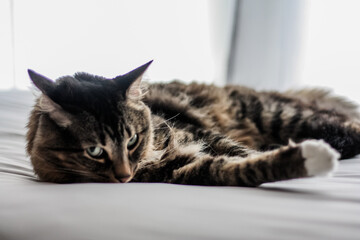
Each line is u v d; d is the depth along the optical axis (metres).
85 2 1.12
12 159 0.41
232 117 0.54
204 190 0.28
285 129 0.52
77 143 0.34
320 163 0.30
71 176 0.36
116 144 0.35
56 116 0.35
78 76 0.41
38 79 0.36
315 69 1.11
